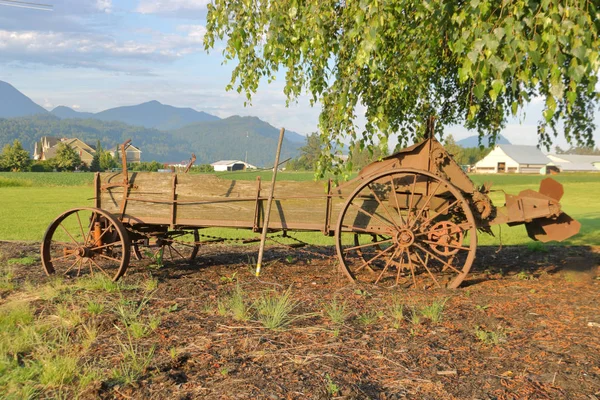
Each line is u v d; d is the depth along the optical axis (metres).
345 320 5.47
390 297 6.52
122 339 4.89
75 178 72.94
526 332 5.10
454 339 4.89
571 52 4.29
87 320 5.46
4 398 3.67
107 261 9.30
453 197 7.29
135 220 7.92
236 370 4.15
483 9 4.65
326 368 4.17
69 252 7.57
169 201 7.84
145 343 4.78
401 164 7.38
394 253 7.20
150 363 4.28
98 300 6.23
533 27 4.67
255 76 7.71
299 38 7.18
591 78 4.32
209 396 3.71
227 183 7.81
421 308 5.96
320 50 6.59
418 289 7.02
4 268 8.48
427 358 4.42
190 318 5.56
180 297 6.51
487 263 9.66
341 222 7.12
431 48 6.97
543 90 5.43
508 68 4.74
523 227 18.62
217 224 7.82
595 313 5.74
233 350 4.58
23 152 104.69
